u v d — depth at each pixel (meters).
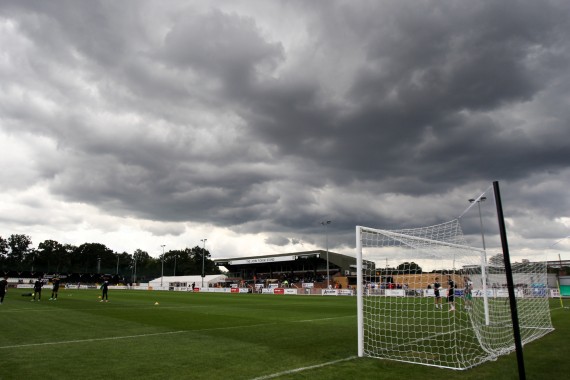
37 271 109.12
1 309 20.69
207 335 12.01
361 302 9.16
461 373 7.29
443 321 15.54
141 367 7.57
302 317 18.34
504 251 6.55
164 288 75.88
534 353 9.27
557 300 32.78
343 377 6.91
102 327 13.73
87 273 104.19
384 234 10.32
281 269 86.81
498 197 6.74
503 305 17.05
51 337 11.32
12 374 7.00
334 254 74.38
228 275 94.69
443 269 12.40
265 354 8.95
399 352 9.37
